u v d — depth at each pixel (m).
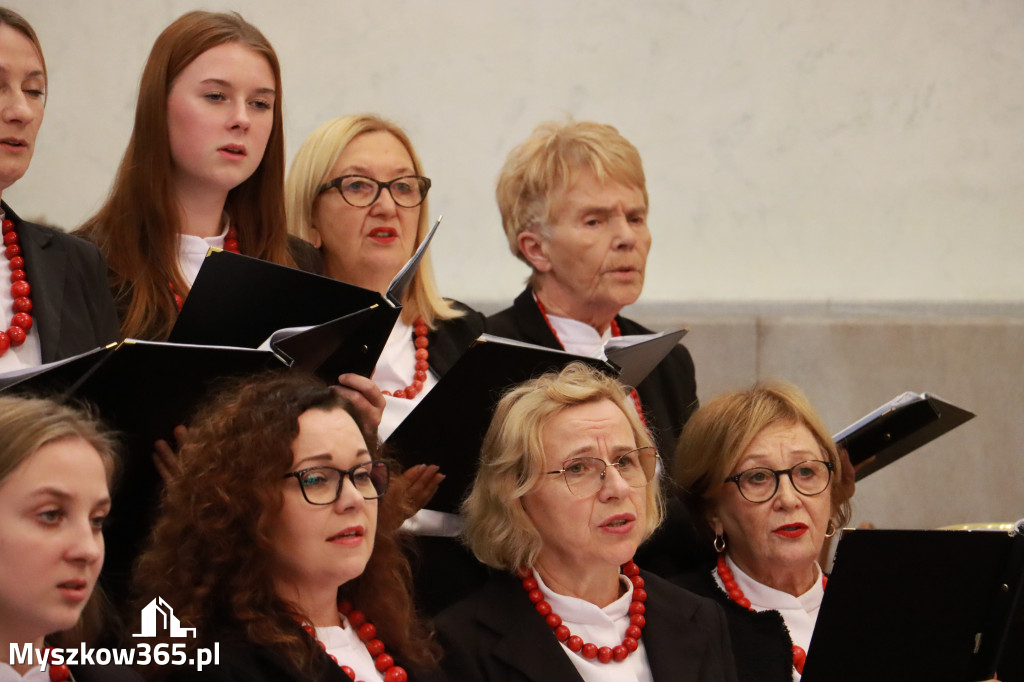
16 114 10.03
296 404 9.07
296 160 13.97
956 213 22.83
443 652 10.00
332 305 10.34
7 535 7.30
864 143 22.72
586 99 22.12
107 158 19.91
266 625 8.69
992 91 22.88
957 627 10.91
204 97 11.91
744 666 11.03
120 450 9.34
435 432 11.05
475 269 21.70
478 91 21.81
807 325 21.28
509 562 10.55
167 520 8.93
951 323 21.62
